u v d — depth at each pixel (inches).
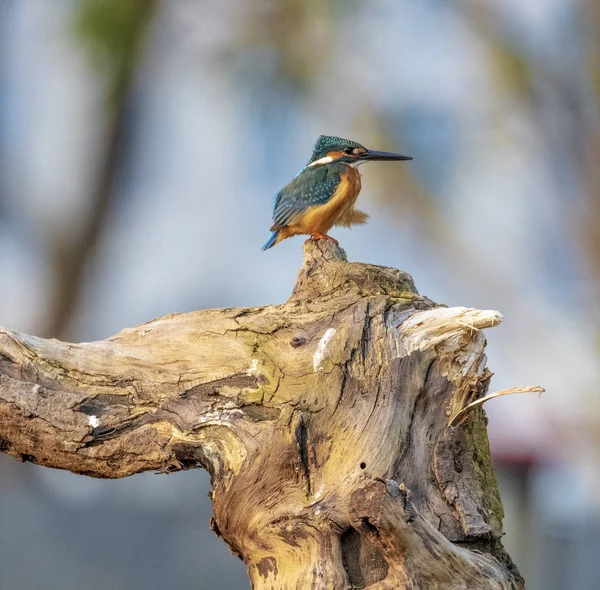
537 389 293.1
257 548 294.2
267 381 312.3
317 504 286.2
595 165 870.4
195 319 336.2
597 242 855.1
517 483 754.2
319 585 278.8
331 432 299.6
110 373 323.9
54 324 1254.9
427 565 268.5
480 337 313.1
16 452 324.8
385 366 304.3
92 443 316.8
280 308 334.6
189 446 311.1
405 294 332.5
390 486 264.2
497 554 292.7
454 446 297.9
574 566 740.0
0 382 317.7
